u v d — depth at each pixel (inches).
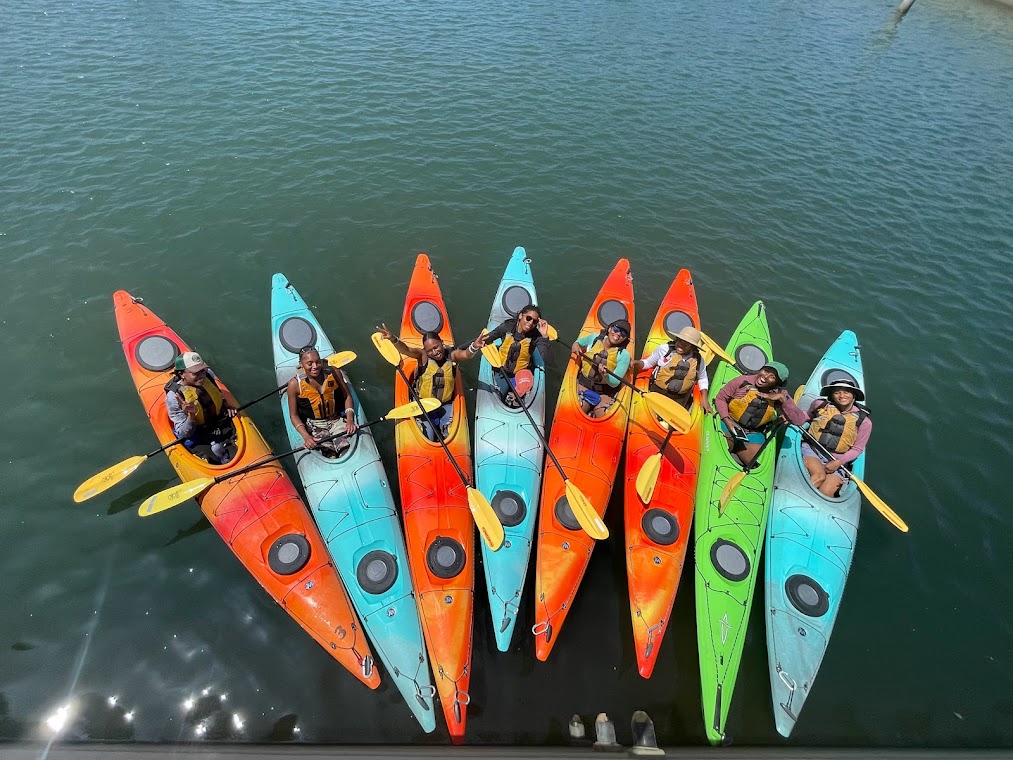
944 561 215.8
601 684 176.1
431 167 417.1
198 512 209.8
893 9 996.6
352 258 334.3
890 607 201.3
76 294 290.0
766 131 518.3
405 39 614.5
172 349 245.6
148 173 375.9
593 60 622.8
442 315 277.3
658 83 589.6
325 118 457.1
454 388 233.6
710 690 168.2
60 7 599.2
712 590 190.1
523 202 395.5
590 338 252.4
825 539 207.5
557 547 196.5
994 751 162.7
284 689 169.3
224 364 265.3
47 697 164.4
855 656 188.2
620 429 236.8
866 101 604.1
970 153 513.3
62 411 237.8
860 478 232.8
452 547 189.8
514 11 732.7
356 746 155.9
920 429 267.0
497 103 510.9
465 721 164.9
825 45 765.9
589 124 497.0
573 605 195.5
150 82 476.1
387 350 243.0
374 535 194.1
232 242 333.1
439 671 167.0
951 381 293.4
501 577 189.9
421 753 149.4
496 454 223.5
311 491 206.4
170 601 186.2
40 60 492.4
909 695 180.1
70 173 367.2
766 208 413.1
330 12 659.4
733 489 212.1
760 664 186.1
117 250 318.0
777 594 193.3
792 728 170.7
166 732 159.5
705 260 361.7
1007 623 199.8
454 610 178.7
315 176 392.8
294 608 179.0
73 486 214.1
